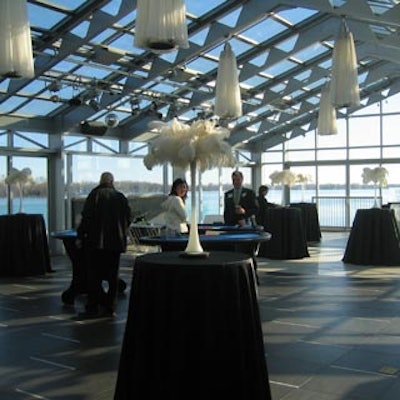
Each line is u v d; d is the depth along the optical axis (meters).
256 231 6.54
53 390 3.66
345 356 4.28
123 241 5.77
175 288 2.73
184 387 2.72
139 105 12.04
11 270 8.74
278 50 10.83
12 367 4.13
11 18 4.93
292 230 10.43
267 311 5.86
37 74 8.94
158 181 14.22
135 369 2.80
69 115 11.47
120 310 6.07
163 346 2.75
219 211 16.84
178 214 6.10
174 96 11.80
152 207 13.68
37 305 6.39
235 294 2.77
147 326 2.78
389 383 3.69
